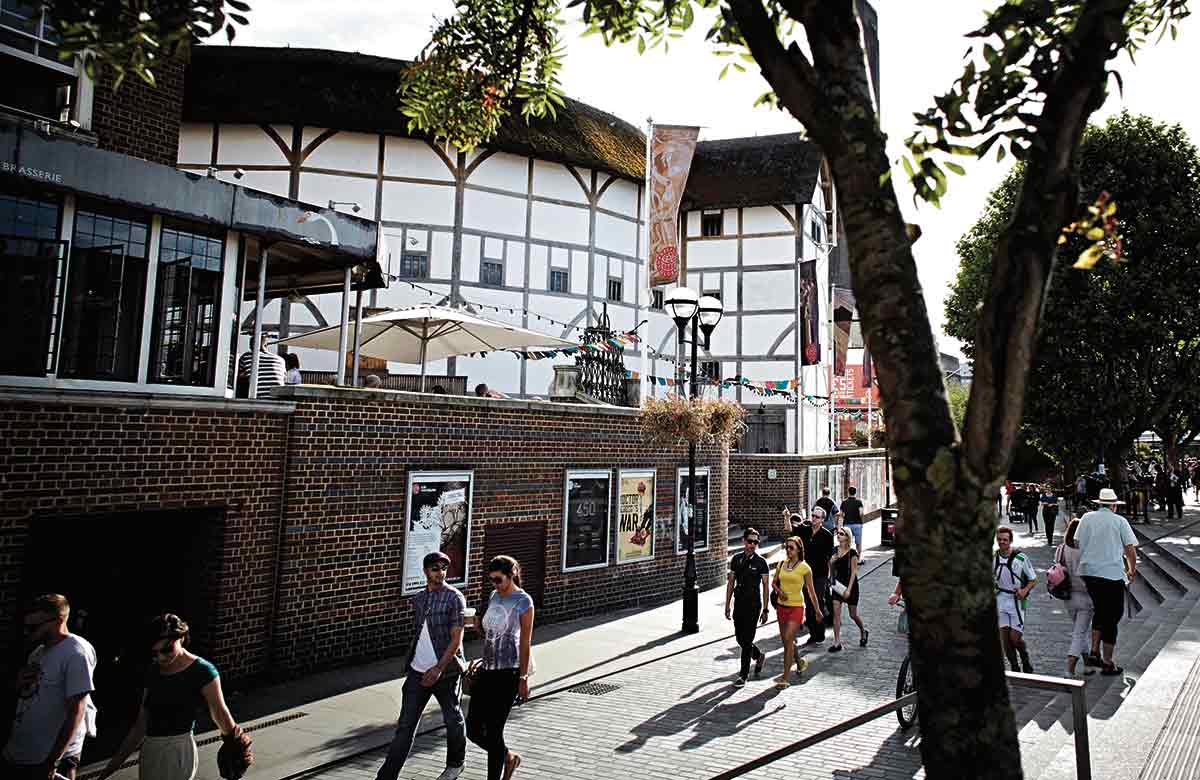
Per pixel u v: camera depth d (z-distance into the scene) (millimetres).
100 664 8125
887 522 24312
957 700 2588
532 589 12312
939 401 2713
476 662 5930
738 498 25531
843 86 2881
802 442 27219
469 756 6789
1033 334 2600
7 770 4367
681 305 13227
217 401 8305
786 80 2965
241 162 19781
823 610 11367
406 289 20562
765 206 28391
